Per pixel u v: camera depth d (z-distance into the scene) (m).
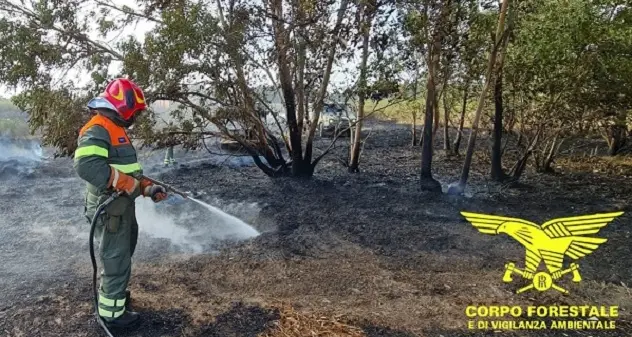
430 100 7.00
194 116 7.05
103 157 3.12
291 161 8.26
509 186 7.91
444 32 6.38
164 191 3.44
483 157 10.50
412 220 6.02
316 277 4.38
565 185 8.11
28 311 3.63
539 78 7.25
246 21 6.59
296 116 7.91
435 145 12.00
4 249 4.96
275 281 4.28
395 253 5.01
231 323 3.52
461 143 12.19
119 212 3.27
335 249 5.08
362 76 6.82
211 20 6.07
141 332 3.40
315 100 7.73
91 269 4.47
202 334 3.38
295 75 7.44
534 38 6.83
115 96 3.23
